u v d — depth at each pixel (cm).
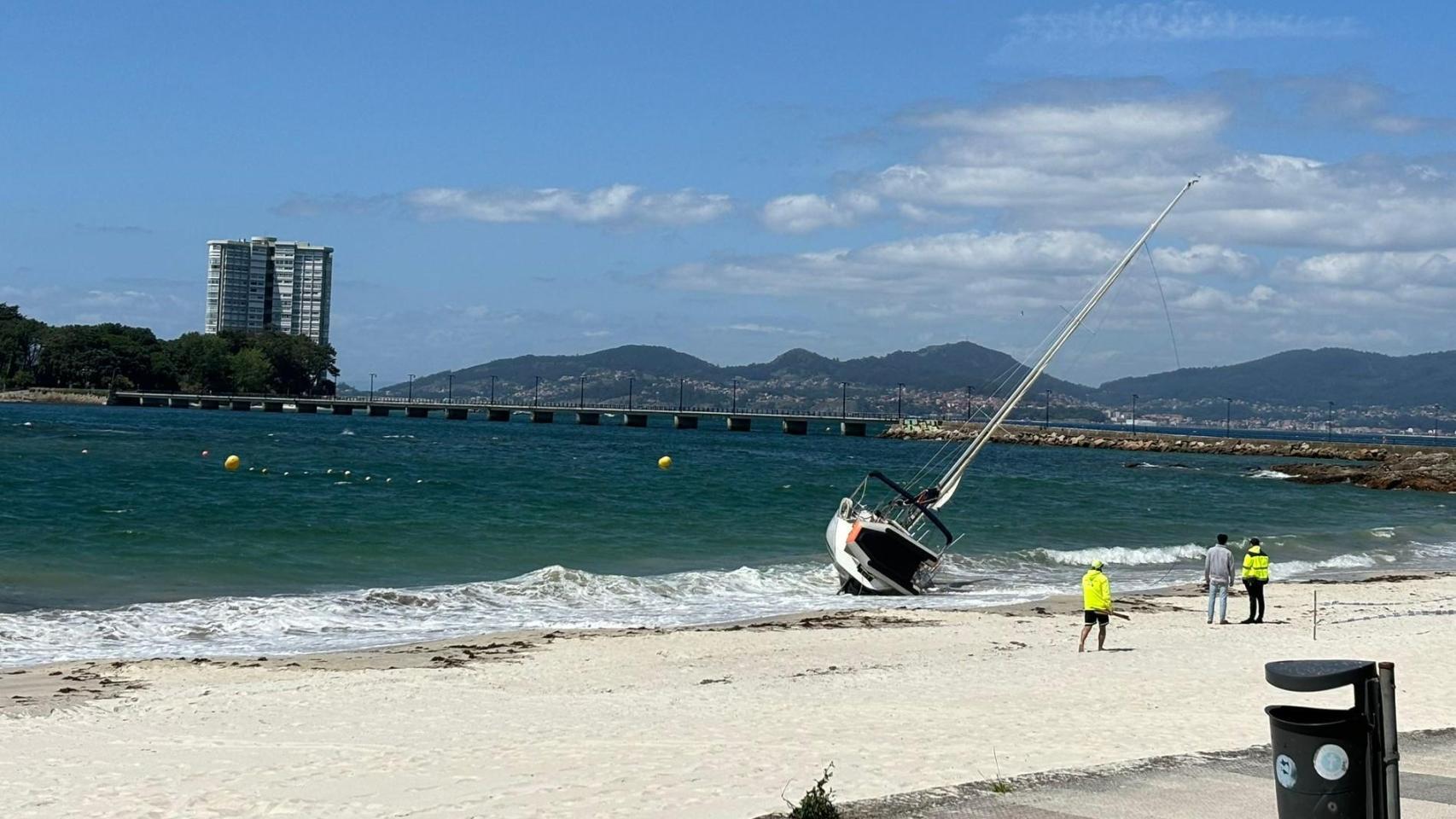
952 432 19700
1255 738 1438
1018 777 1166
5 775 1338
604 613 2992
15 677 2036
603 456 10594
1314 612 2720
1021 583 3828
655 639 2520
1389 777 837
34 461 7269
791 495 6694
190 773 1346
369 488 6150
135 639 2470
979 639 2572
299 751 1473
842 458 12144
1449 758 1272
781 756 1344
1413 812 1051
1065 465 12381
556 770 1301
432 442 12169
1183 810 1053
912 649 2431
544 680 2078
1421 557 4962
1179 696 1817
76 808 1184
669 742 1462
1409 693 1797
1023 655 2339
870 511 3734
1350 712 869
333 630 2633
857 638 2567
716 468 9200
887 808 1059
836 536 3547
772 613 3052
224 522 4394
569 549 4225
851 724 1577
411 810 1141
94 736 1589
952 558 4284
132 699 1870
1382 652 2319
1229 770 1202
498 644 2452
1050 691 1873
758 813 1084
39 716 1734
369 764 1371
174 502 5050
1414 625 2728
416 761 1384
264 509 4909
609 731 1564
